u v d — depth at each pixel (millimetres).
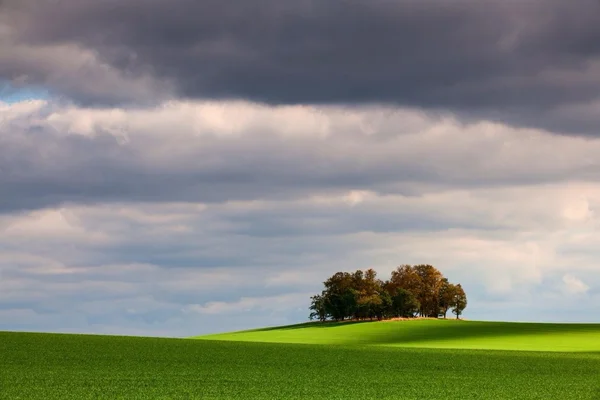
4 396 34000
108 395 34875
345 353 61719
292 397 35750
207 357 54250
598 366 54062
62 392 35375
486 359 59000
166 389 37219
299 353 60469
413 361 55906
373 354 61469
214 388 38125
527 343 91875
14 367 44562
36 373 42094
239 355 56781
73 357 50406
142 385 38438
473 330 109938
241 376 43531
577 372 49594
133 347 59281
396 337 102375
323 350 64125
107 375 42062
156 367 46750
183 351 58062
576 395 38062
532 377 46344
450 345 90375
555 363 56312
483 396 37312
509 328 112438
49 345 57594
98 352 54188
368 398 35906
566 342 92750
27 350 53531
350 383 41531
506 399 36406
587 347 85688
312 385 40250
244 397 35312
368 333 108000
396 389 39344
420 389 39531
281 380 42125
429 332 107750
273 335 110000
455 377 45656
